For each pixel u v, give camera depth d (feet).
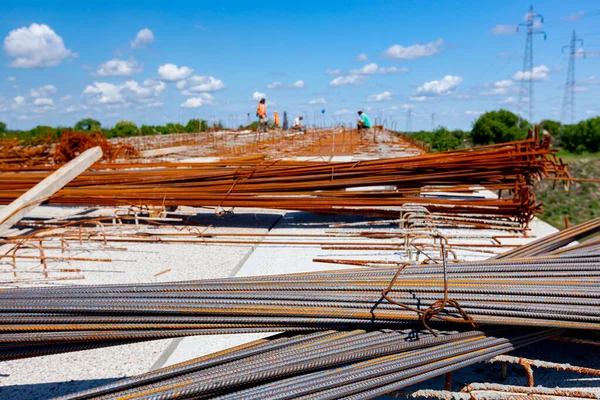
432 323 7.85
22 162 32.32
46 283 13.17
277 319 7.71
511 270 8.98
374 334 7.76
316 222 20.70
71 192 19.25
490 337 7.93
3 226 15.75
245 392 6.89
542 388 7.54
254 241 17.10
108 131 82.07
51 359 9.31
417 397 7.93
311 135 73.20
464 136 156.46
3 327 7.30
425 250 15.47
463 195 24.61
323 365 7.20
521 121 155.63
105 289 8.00
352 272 9.07
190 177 19.79
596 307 7.98
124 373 8.79
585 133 113.29
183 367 6.98
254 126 92.32
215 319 7.67
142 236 18.02
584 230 13.14
